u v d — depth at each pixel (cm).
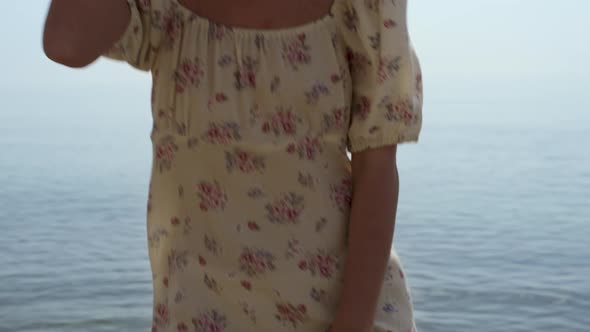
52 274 950
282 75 136
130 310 836
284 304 138
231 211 138
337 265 140
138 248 1073
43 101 3912
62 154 2016
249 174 137
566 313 852
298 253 138
